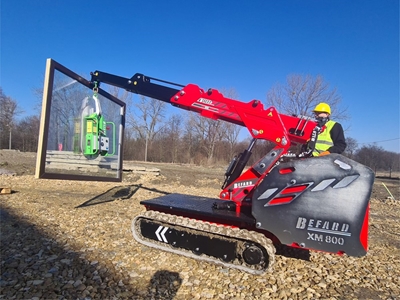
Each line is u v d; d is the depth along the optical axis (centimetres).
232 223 398
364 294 338
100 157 668
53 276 326
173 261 387
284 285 345
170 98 477
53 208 611
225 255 375
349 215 322
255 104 411
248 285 338
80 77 554
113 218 563
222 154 3944
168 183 1230
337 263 426
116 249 413
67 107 541
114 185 1018
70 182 1009
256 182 406
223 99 432
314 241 338
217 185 1280
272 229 354
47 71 479
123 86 525
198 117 3984
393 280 381
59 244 417
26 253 380
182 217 412
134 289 314
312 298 322
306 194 339
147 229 431
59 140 527
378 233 618
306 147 406
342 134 402
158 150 4006
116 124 741
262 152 2383
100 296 295
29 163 1539
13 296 282
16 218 525
